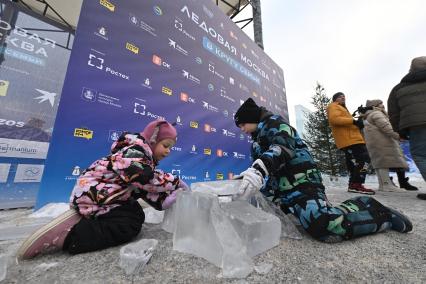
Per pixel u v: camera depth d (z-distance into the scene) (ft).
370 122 11.30
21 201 5.51
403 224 3.62
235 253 2.40
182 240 2.88
